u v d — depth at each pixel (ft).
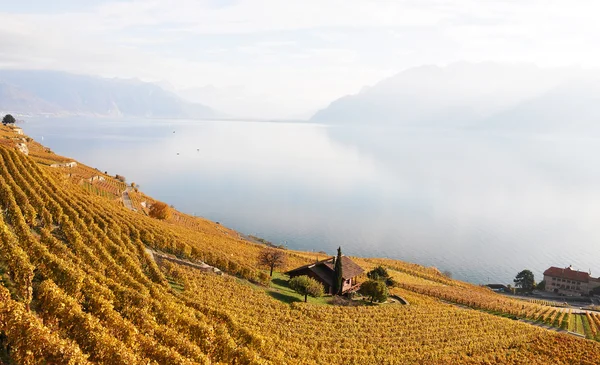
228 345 123.44
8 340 84.12
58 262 125.08
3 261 118.42
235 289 194.08
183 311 136.56
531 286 540.52
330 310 197.16
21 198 193.57
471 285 444.55
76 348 83.76
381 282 233.14
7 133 481.05
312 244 627.87
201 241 279.08
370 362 156.56
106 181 453.58
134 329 105.70
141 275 163.43
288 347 148.36
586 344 213.25
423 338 189.06
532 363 181.68
